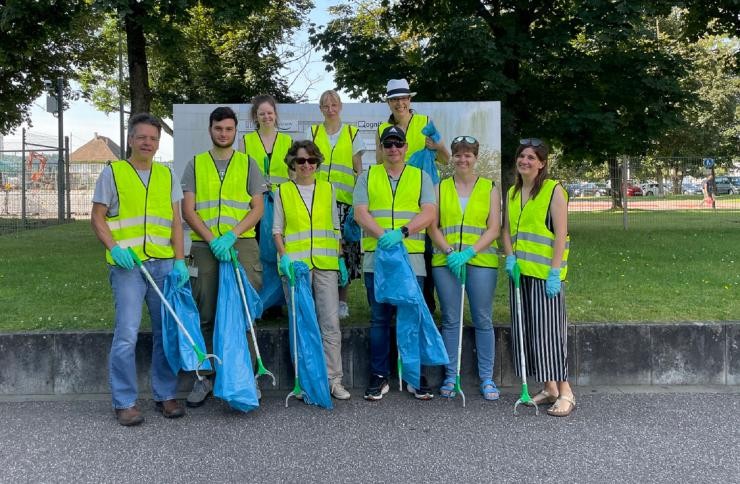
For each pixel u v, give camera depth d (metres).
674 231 13.22
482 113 9.48
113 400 4.12
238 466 3.50
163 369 4.29
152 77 20.20
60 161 16.89
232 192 4.57
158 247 4.21
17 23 11.25
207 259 4.56
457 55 11.61
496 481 3.29
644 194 16.48
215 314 4.56
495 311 5.68
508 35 12.70
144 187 4.19
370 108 8.98
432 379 4.93
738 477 3.32
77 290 6.66
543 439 3.84
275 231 4.64
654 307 5.57
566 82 13.66
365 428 4.05
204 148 9.20
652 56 13.42
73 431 4.03
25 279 7.35
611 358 4.93
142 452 3.69
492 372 4.70
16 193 17.73
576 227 14.52
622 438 3.85
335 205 4.72
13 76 17.92
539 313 4.29
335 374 4.61
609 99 13.59
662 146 27.28
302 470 3.44
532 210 4.33
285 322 5.29
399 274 4.32
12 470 3.46
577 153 14.55
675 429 3.99
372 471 3.42
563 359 4.27
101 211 4.09
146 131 4.14
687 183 17.05
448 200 4.60
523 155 4.32
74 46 18.39
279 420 4.20
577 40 14.12
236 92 19.22
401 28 15.67
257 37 20.47
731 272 7.38
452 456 3.61
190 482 3.31
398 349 4.51
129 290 4.11
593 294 6.16
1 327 5.09
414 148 5.27
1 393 4.83
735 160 35.91
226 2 11.33
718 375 4.93
